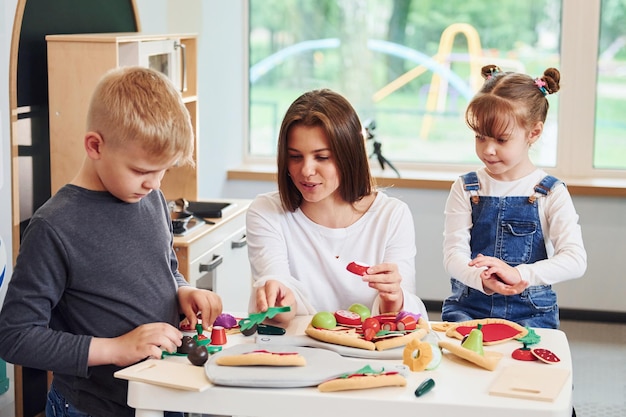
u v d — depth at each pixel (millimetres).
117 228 1514
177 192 3172
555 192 2150
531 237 2148
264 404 1308
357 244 1874
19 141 2498
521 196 2166
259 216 1887
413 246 1902
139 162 1420
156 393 1336
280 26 4219
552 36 3992
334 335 1509
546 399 1285
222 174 4066
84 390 1542
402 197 3998
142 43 2703
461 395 1307
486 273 1845
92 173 1507
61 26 2678
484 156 2123
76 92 2559
